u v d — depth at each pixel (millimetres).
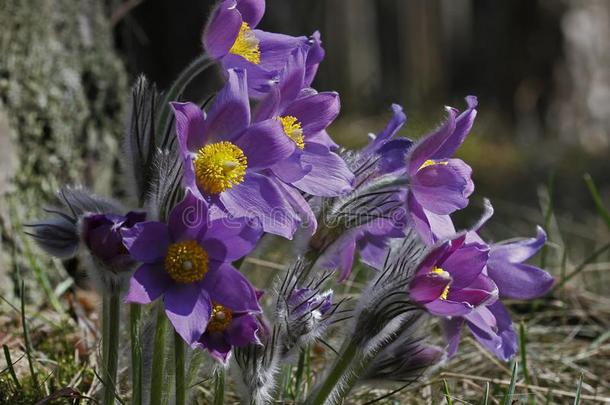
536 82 4074
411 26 5938
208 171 902
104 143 1355
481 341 985
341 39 5227
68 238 921
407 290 939
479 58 4297
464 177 972
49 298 1159
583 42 4031
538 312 1269
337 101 945
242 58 940
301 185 931
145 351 950
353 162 973
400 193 967
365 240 1005
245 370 939
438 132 932
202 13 2355
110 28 1391
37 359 1073
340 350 964
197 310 895
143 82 936
